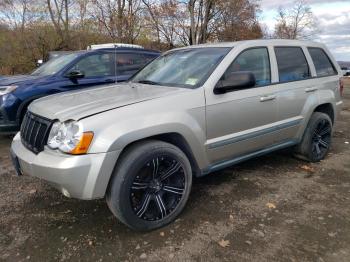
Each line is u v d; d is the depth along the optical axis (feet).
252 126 13.56
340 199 12.92
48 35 68.13
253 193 13.38
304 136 16.29
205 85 12.09
